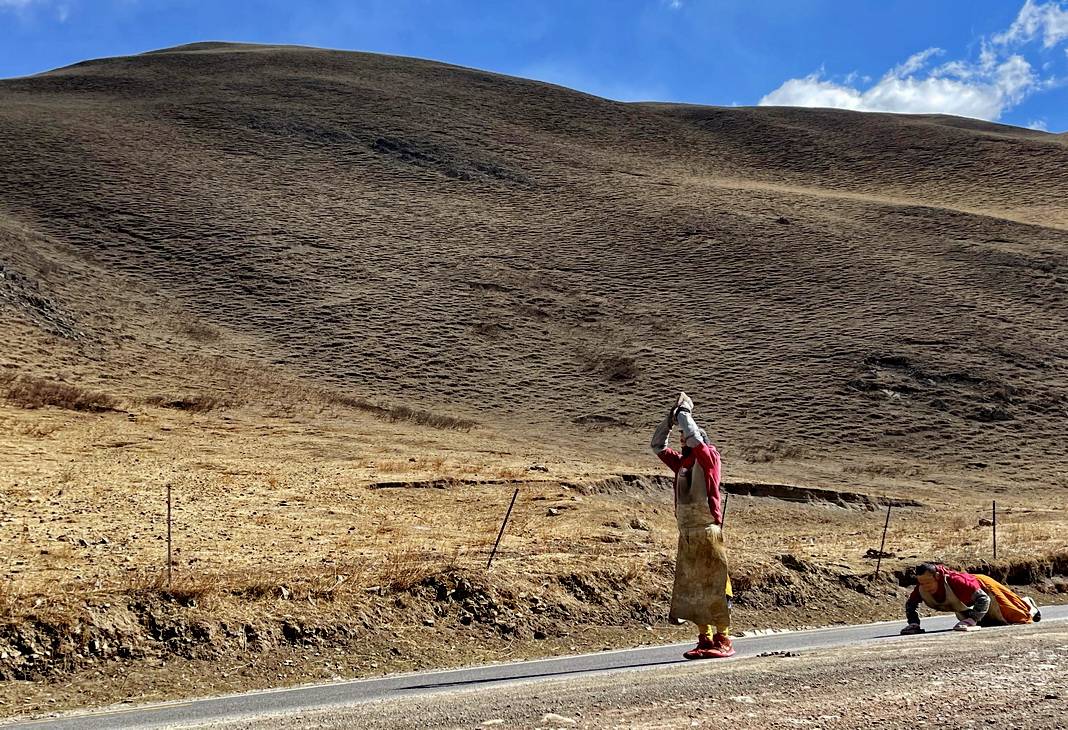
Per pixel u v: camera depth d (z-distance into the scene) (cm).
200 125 8394
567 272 6078
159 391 3644
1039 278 5988
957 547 1688
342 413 3706
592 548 1544
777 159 10231
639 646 1039
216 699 761
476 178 7956
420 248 6241
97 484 1983
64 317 4294
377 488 2223
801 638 978
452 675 821
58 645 856
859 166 9888
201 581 1011
